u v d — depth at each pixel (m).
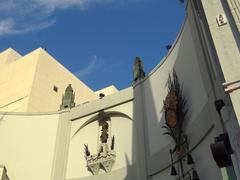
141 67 23.53
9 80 39.44
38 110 35.91
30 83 37.00
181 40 18.88
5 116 26.61
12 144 25.06
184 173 15.76
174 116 17.20
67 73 42.50
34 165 23.69
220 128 12.85
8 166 23.91
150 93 21.17
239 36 8.27
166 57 20.56
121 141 21.62
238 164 7.25
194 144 15.36
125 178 19.73
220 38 8.52
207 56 14.50
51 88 38.81
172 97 17.95
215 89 13.40
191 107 16.44
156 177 17.91
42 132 25.30
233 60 8.00
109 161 20.97
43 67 39.28
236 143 7.34
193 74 16.70
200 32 15.41
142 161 19.06
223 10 9.02
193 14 16.62
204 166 14.38
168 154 17.44
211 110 13.92
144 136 19.88
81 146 23.48
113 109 23.14
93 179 21.23
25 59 40.28
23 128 25.83
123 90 23.47
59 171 22.75
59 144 24.16
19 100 36.34
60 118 25.64
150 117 20.23
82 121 24.44
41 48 40.75
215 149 7.08
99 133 23.31
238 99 7.36
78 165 22.66
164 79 20.16
